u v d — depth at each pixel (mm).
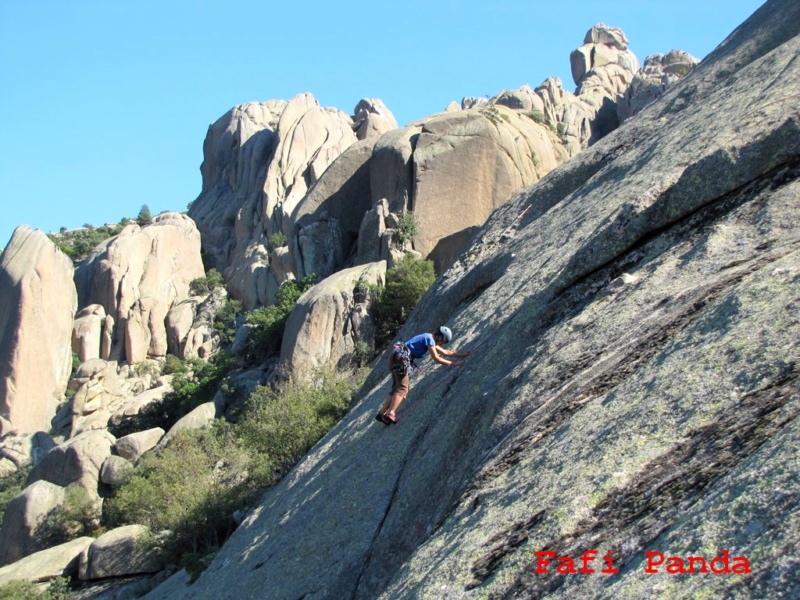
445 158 56000
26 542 44531
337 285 46000
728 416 6047
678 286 8805
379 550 10539
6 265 77375
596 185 16594
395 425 12922
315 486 14359
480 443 9188
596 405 7574
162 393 63438
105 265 81125
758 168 9625
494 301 14430
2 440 70312
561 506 6352
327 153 87812
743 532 4840
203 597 15555
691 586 4742
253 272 77000
